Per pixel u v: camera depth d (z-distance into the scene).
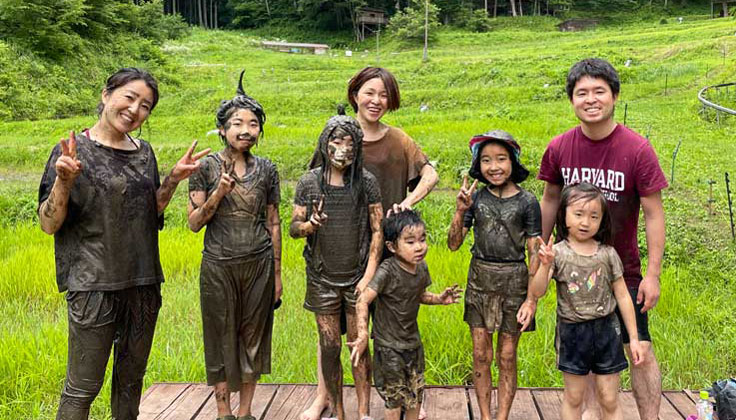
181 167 3.46
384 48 51.66
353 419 4.15
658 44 35.38
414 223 3.38
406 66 36.16
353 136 3.54
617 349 3.55
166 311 6.89
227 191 3.47
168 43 45.91
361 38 58.00
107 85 3.45
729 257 8.44
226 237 3.65
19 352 5.57
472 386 4.67
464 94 24.78
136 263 3.53
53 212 3.18
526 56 33.66
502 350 3.71
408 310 3.53
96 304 3.40
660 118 18.28
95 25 33.84
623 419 4.16
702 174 12.23
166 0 65.62
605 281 3.54
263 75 36.16
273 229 3.91
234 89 29.98
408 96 25.22
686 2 57.12
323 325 3.72
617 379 3.56
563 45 39.53
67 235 3.44
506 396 3.71
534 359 5.39
